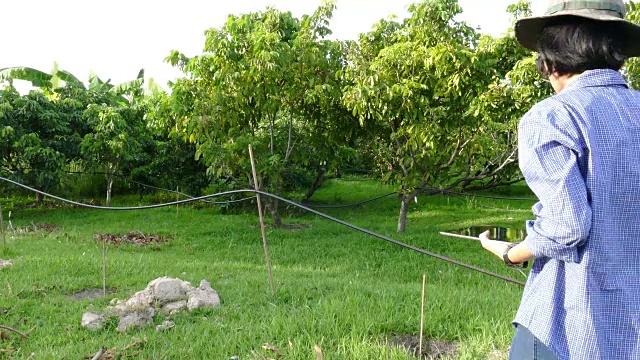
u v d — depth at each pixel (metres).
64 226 12.70
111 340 4.46
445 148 11.06
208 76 12.02
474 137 10.74
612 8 1.65
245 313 5.04
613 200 1.52
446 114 10.22
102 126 15.04
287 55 11.44
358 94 9.91
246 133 12.34
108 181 15.93
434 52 9.60
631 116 1.58
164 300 5.20
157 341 4.37
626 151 1.54
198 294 5.35
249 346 4.12
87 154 15.52
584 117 1.56
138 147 15.92
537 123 1.59
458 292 5.68
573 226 1.46
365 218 14.37
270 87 11.59
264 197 12.62
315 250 10.04
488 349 3.97
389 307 4.81
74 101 16.23
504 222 13.38
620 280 1.53
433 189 11.80
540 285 1.67
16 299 5.57
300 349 3.93
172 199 18.08
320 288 5.83
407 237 10.95
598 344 1.52
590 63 1.65
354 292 5.46
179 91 11.76
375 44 11.73
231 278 6.81
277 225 12.75
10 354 4.11
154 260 8.20
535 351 1.64
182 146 16.56
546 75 1.80
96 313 5.09
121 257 8.26
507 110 9.29
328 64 11.94
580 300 1.54
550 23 1.73
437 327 4.43
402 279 7.82
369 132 11.99
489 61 9.70
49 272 6.80
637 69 8.62
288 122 13.63
